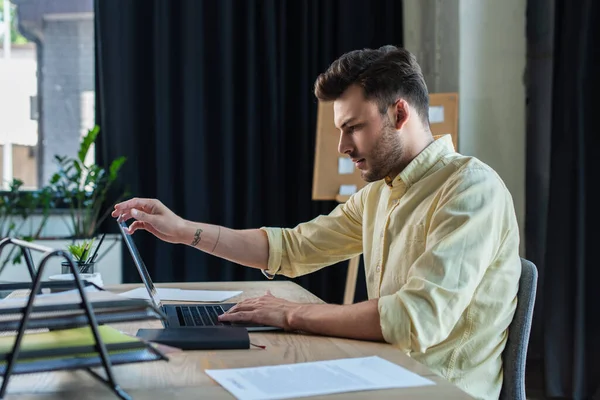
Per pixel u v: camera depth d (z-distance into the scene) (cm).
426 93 150
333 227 178
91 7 375
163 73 354
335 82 145
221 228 175
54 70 372
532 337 344
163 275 357
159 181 354
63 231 358
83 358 84
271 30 366
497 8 349
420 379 95
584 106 315
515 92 351
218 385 91
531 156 351
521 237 352
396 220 149
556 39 324
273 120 367
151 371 99
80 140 375
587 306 317
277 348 114
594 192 316
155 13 352
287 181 377
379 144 145
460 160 145
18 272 336
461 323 133
